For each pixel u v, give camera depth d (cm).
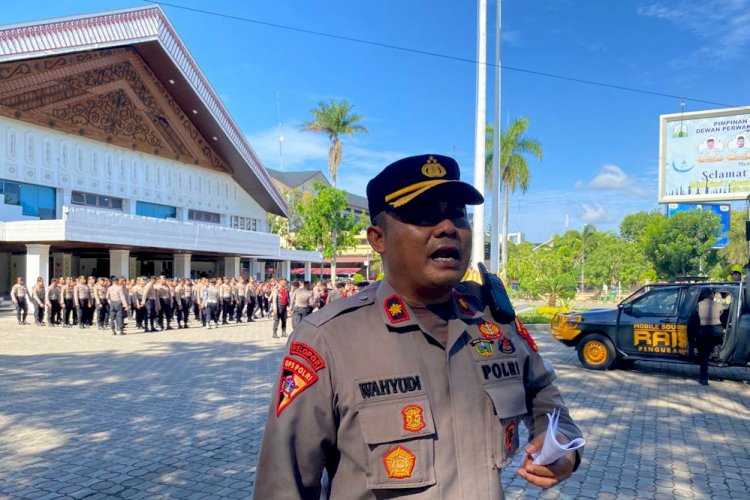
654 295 1016
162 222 3030
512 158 4009
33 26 2662
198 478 496
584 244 6281
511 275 2909
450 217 153
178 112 3734
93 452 566
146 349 1358
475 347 156
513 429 153
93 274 3841
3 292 3272
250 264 4338
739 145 2714
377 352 146
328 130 4441
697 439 625
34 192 2897
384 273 163
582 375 1015
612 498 461
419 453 137
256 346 1423
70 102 3025
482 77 1505
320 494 150
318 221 4362
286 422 143
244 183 4397
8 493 462
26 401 789
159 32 3180
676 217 3688
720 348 934
